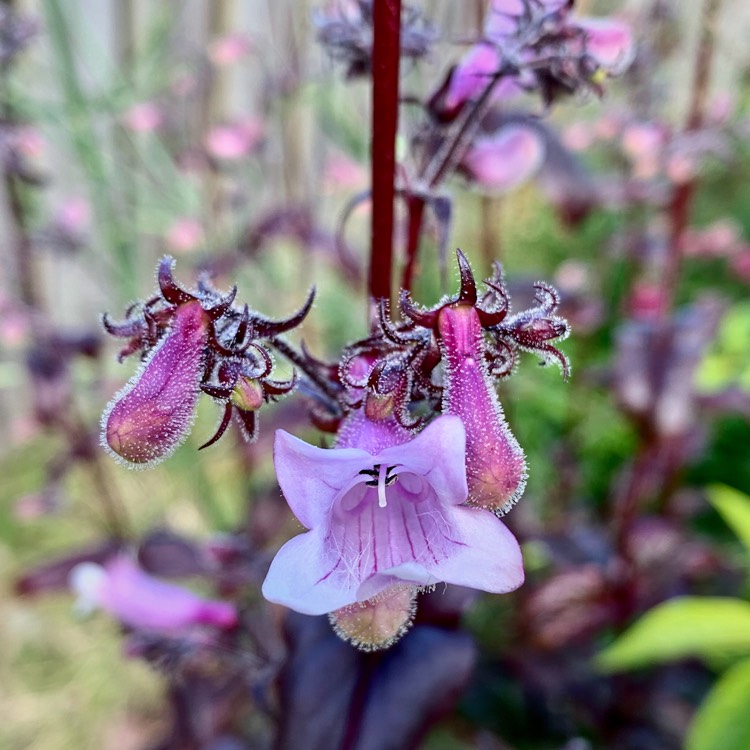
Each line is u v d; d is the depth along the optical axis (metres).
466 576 0.06
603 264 0.25
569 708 0.19
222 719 0.16
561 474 0.22
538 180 0.19
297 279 0.25
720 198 0.32
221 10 0.26
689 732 0.18
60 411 0.19
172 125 0.24
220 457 0.22
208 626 0.13
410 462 0.06
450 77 0.09
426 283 0.18
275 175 0.26
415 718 0.09
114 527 0.21
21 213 0.19
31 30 0.17
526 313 0.07
